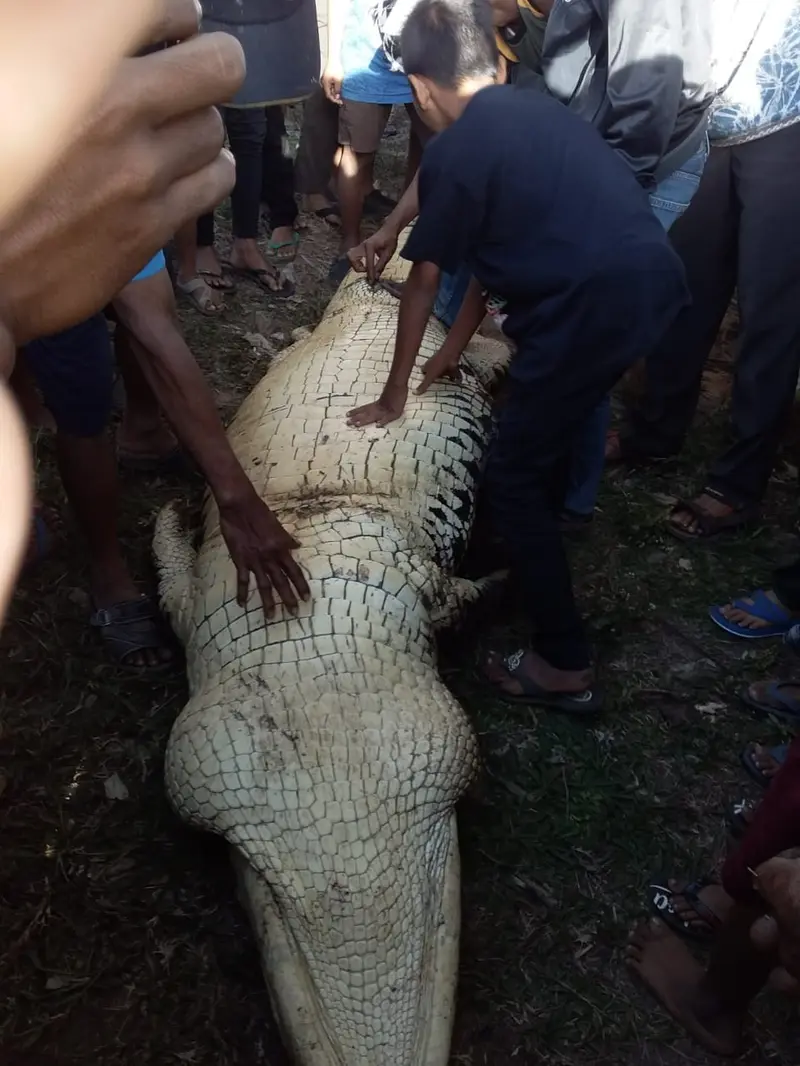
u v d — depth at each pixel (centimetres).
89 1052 217
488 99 236
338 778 223
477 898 254
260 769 225
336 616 255
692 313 362
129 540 346
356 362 345
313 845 215
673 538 373
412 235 245
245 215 473
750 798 284
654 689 315
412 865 220
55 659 301
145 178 76
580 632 295
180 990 229
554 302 237
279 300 486
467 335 324
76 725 285
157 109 76
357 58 448
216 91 79
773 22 293
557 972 241
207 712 239
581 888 259
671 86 259
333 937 205
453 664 317
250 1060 220
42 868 248
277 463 309
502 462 265
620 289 233
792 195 313
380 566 273
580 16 271
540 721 301
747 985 212
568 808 276
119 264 79
